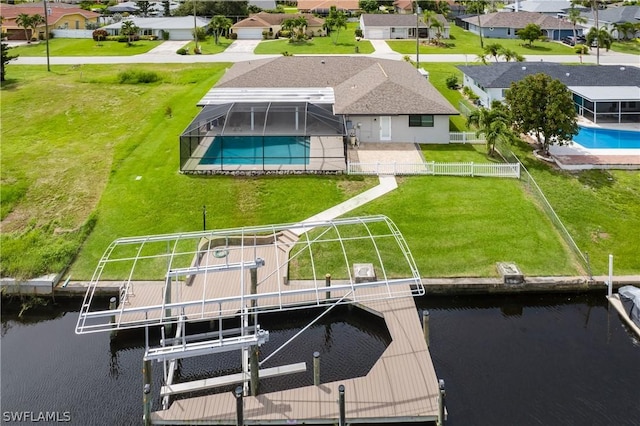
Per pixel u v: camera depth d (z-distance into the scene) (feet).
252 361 61.93
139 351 73.92
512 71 177.58
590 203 109.91
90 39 308.40
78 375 68.64
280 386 64.49
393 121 138.82
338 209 105.91
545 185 115.96
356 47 278.67
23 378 68.08
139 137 144.25
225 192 112.27
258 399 61.11
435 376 64.64
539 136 135.95
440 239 96.94
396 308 78.48
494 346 73.05
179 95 179.32
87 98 176.04
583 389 64.13
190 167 120.47
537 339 74.90
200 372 68.90
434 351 71.61
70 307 85.61
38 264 90.27
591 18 359.05
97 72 211.20
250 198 110.32
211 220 104.32
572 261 92.27
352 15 420.36
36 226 103.76
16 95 176.86
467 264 90.68
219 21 298.56
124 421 60.54
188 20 333.62
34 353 73.56
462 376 66.28
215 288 82.53
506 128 126.00
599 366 68.69
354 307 79.97
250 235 98.53
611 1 501.97
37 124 154.20
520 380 65.67
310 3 450.30
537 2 440.04
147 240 74.64
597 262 92.73
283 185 114.21
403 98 141.28
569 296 86.94
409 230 99.25
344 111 136.46
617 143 140.97
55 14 332.80
